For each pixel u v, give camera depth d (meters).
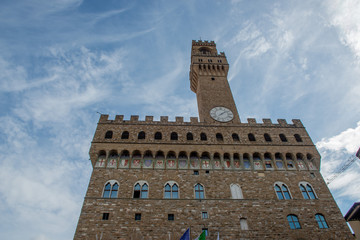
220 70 68.25
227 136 49.72
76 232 35.75
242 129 51.59
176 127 50.69
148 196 40.50
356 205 46.03
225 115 55.19
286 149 48.50
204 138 49.44
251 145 48.47
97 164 44.19
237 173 44.91
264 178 44.59
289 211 40.53
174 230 36.91
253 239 36.91
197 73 67.00
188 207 39.56
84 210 38.12
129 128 49.62
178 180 42.97
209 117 54.50
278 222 39.06
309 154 48.53
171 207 39.34
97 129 48.81
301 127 53.53
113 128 49.38
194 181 43.06
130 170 43.66
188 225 37.59
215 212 39.34
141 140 47.44
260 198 41.78
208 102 58.25
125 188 41.22
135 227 36.81
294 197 42.56
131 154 45.16
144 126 50.28
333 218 40.34
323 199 42.75
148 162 45.16
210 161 46.19
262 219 39.22
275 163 46.81
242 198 41.59
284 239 37.25
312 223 39.41
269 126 52.94
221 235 37.03
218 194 41.69
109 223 36.97
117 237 35.62
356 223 48.06
